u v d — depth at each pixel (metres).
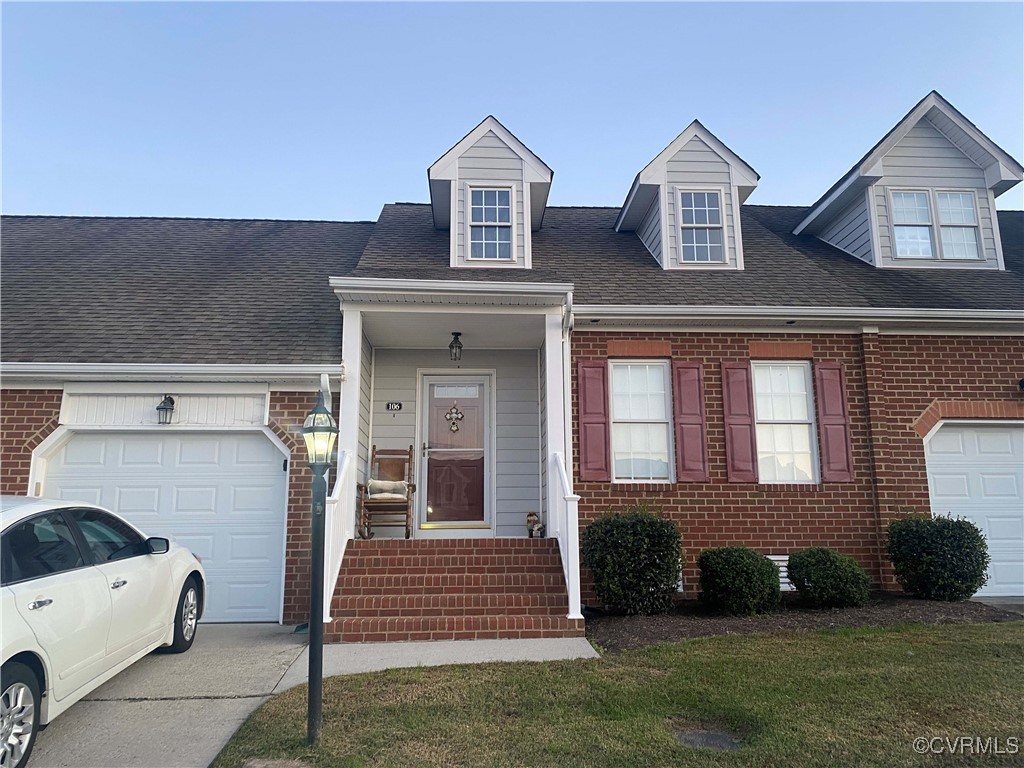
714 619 7.13
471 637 6.71
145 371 8.12
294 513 8.20
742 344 9.25
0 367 7.95
